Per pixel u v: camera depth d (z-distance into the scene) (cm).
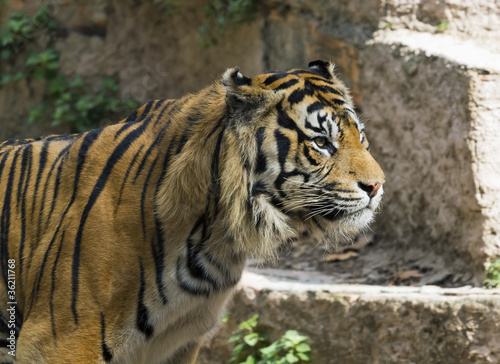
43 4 1838
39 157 783
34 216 755
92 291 706
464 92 1098
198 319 771
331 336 1023
